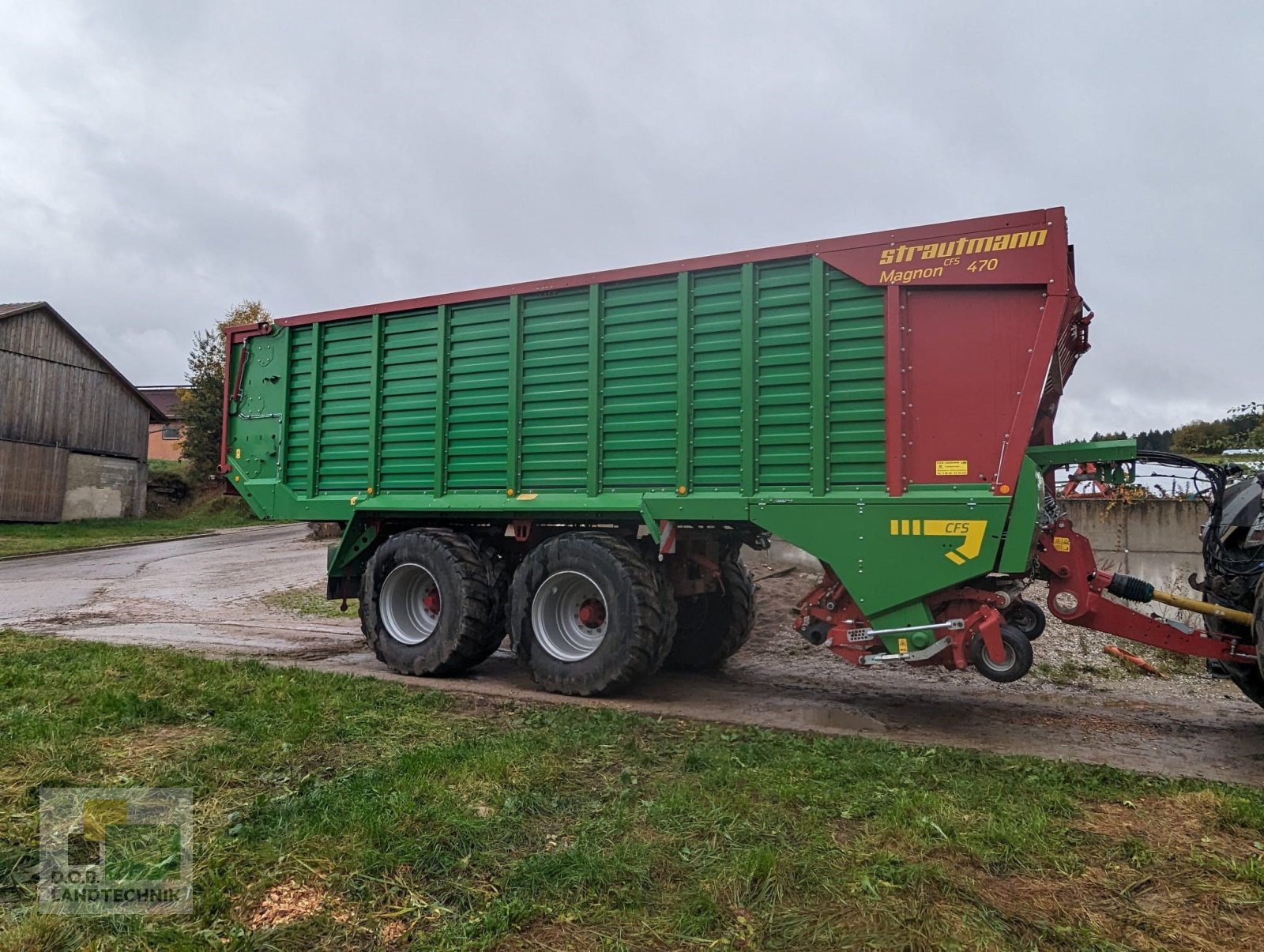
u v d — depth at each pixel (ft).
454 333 21.61
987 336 15.71
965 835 9.98
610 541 19.10
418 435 22.02
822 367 16.88
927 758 13.25
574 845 9.66
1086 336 17.51
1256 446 28.89
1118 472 17.48
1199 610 15.93
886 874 8.93
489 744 13.48
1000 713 18.21
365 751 13.28
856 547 16.46
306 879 8.71
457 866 9.09
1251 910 8.45
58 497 85.46
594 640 19.57
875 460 16.43
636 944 7.67
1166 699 19.90
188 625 30.32
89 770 11.89
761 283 17.71
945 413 15.93
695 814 10.61
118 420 92.63
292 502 24.07
